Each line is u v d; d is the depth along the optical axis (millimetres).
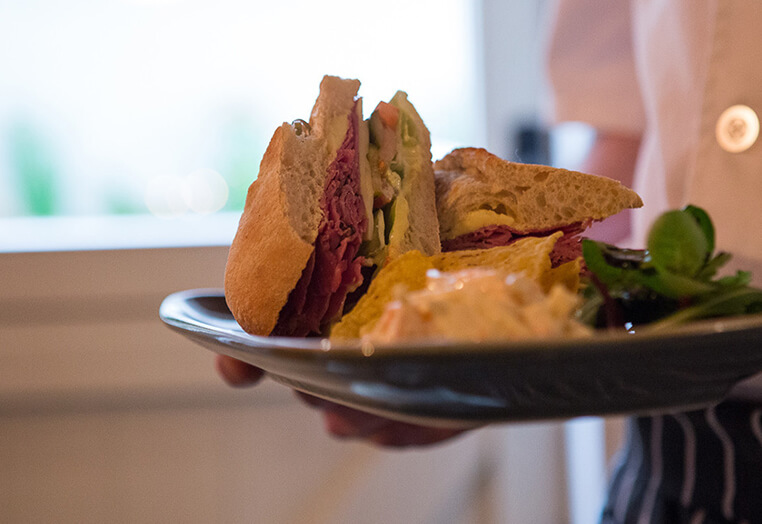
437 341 343
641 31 659
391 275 441
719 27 560
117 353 978
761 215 549
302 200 474
